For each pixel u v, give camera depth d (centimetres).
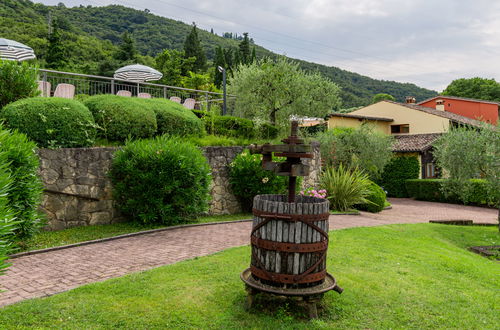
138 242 620
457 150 932
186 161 754
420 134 2402
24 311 317
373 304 365
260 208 343
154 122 920
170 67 3741
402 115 2634
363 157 1777
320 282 349
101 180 760
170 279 413
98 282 400
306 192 1038
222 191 979
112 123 850
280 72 1870
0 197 251
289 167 354
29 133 696
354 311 348
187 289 383
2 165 282
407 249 625
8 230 248
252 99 1927
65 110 739
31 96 834
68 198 714
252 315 331
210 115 1241
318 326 313
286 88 1855
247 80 1914
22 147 555
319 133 1877
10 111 701
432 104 3175
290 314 337
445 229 970
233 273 439
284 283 330
